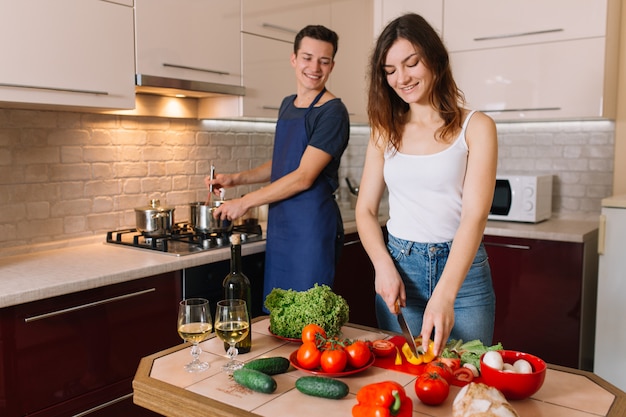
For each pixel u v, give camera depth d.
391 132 1.76
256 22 2.90
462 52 3.46
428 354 1.31
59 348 1.93
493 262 3.25
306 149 2.41
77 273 2.04
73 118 2.58
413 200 1.74
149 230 2.59
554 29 3.17
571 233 3.00
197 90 2.62
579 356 3.05
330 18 3.37
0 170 2.34
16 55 2.00
